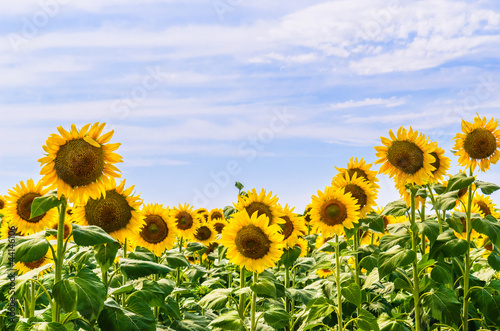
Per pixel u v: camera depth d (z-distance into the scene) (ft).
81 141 5.65
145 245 8.15
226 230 7.09
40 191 7.27
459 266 7.77
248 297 8.13
